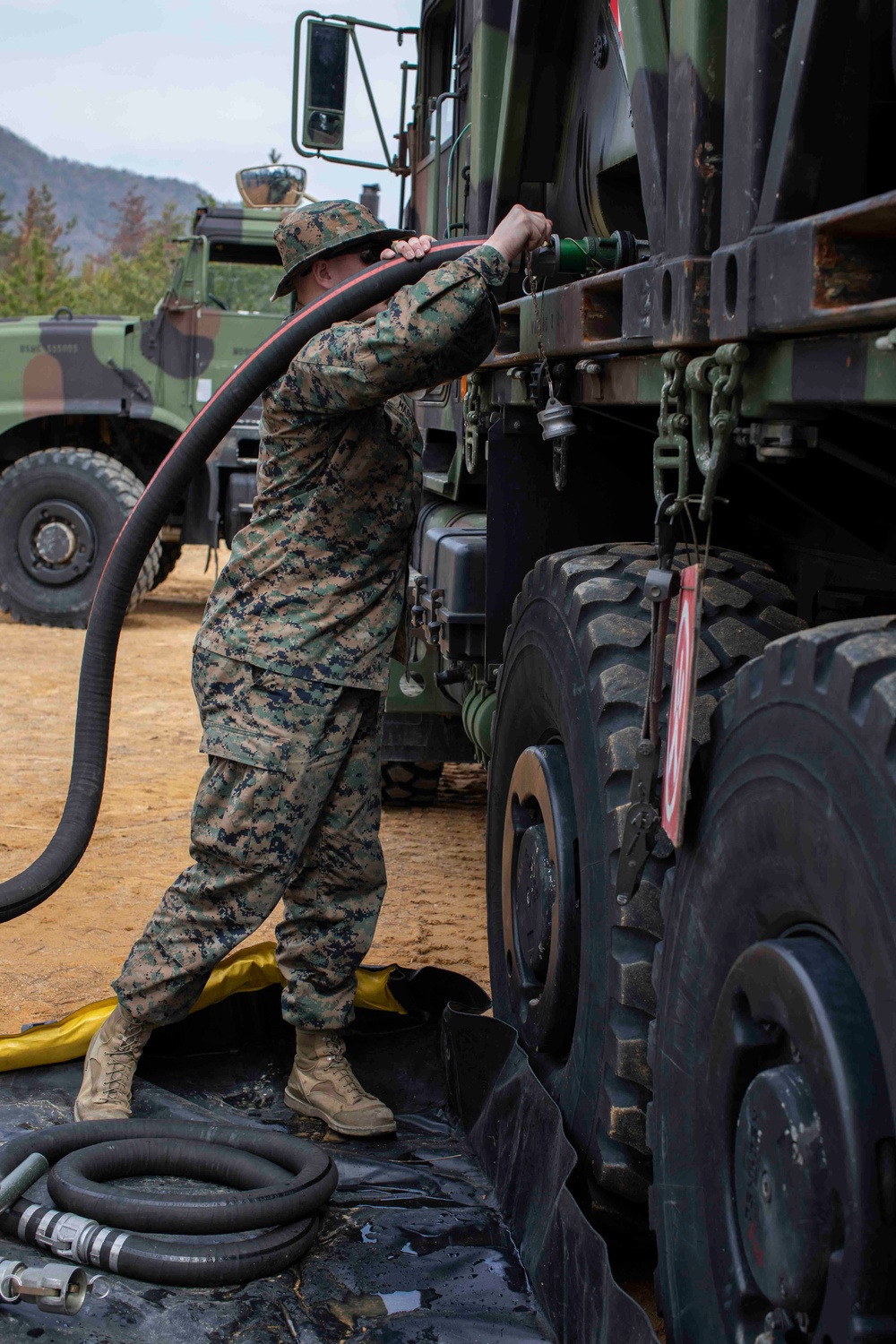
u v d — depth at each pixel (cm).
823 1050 127
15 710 726
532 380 242
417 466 258
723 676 187
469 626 327
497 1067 242
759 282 140
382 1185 233
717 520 249
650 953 185
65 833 253
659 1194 170
